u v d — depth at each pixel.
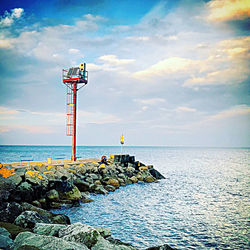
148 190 31.97
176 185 36.56
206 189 33.19
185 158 114.75
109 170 37.72
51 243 8.17
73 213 19.92
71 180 26.97
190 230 16.80
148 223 18.00
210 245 14.41
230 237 15.70
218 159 109.25
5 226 10.55
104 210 21.16
